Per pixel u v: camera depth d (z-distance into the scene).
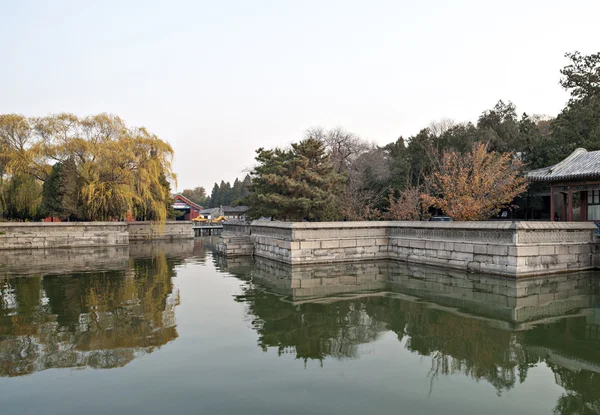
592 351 7.94
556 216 26.22
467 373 6.90
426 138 38.22
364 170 36.38
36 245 31.45
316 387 6.32
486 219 24.44
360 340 8.66
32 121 32.56
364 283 15.27
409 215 28.98
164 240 44.38
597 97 30.89
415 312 10.96
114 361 7.39
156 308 11.53
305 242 19.98
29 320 10.24
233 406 5.69
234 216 81.69
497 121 39.75
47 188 33.97
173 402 5.80
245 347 8.17
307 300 12.51
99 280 16.62
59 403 5.77
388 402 5.84
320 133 39.78
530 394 6.11
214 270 19.47
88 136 33.97
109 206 34.31
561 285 14.12
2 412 5.51
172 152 37.12
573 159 20.00
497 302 11.99
